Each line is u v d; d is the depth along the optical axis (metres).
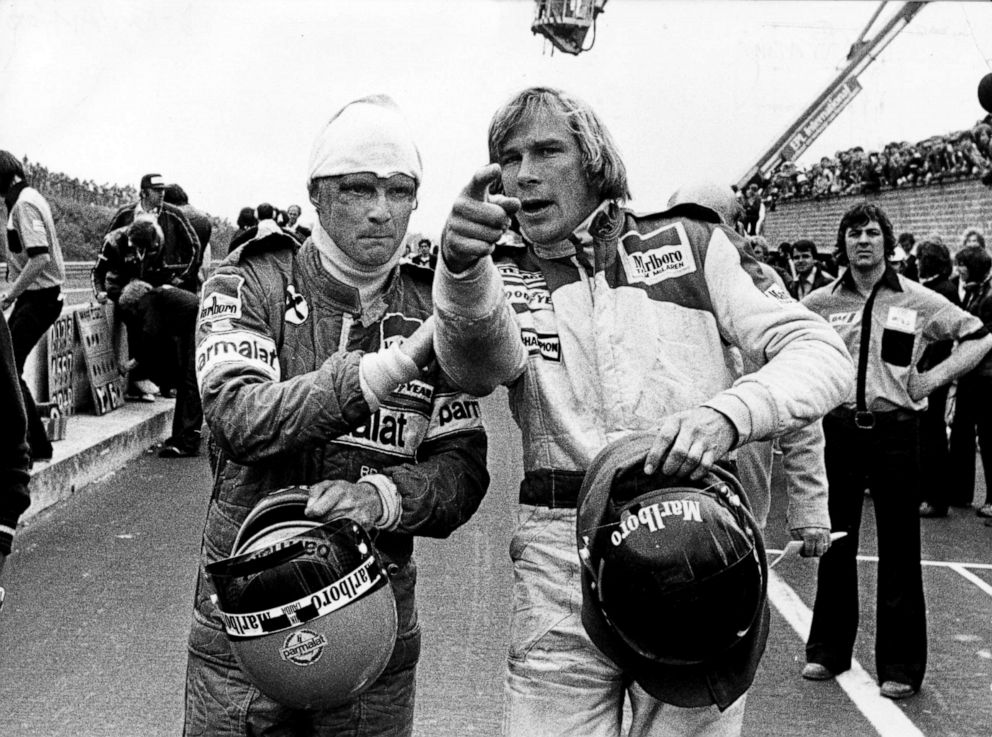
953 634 5.82
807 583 6.62
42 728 4.29
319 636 2.23
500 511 8.05
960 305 9.77
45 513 7.72
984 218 18.95
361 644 2.26
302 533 2.27
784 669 5.21
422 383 2.55
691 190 4.98
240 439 2.35
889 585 4.91
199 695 2.51
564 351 2.60
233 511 2.51
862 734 4.50
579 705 2.57
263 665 2.26
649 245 2.63
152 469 9.37
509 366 2.42
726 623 2.19
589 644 2.55
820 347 2.43
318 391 2.31
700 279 2.61
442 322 2.30
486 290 2.28
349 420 2.33
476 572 6.49
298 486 2.41
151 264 10.16
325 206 2.52
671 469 2.23
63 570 6.36
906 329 4.82
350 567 2.26
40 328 8.08
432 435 2.59
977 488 10.48
